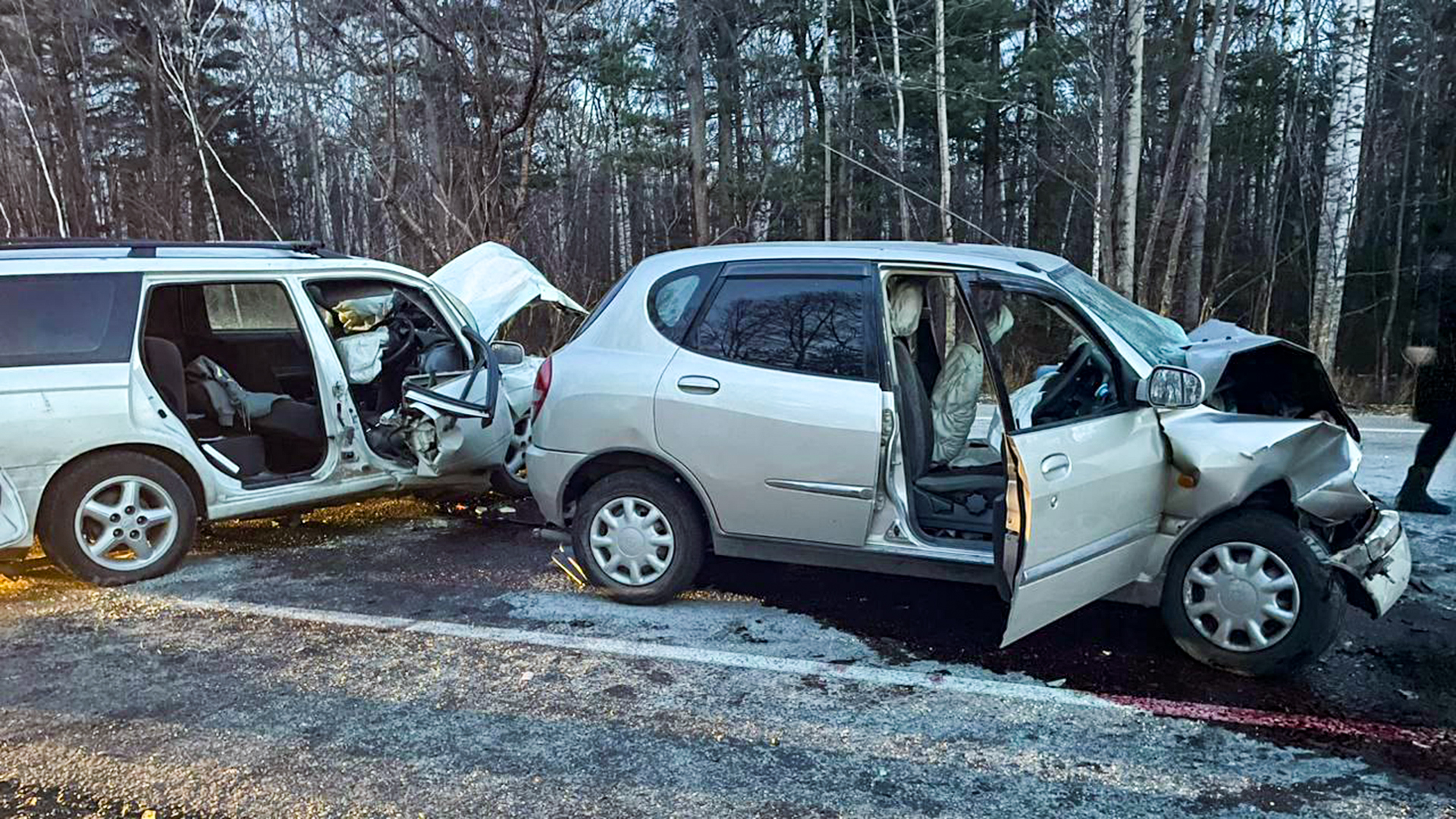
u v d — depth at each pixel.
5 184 18.38
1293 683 3.57
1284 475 3.52
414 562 5.13
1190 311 20.02
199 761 3.01
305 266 5.30
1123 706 3.39
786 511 4.07
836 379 3.95
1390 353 22.36
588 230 24.42
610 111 21.52
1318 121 22.67
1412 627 4.09
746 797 2.81
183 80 16.44
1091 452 3.45
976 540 3.93
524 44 11.10
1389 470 7.07
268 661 3.79
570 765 2.99
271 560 5.15
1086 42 14.16
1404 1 20.89
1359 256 23.36
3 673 3.67
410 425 5.45
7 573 4.83
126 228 20.62
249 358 6.11
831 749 3.09
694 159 20.05
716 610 4.39
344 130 15.96
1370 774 2.92
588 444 4.38
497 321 6.98
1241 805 2.75
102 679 3.62
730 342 4.18
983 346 3.70
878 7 19.80
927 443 4.35
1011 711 3.35
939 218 21.42
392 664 3.76
